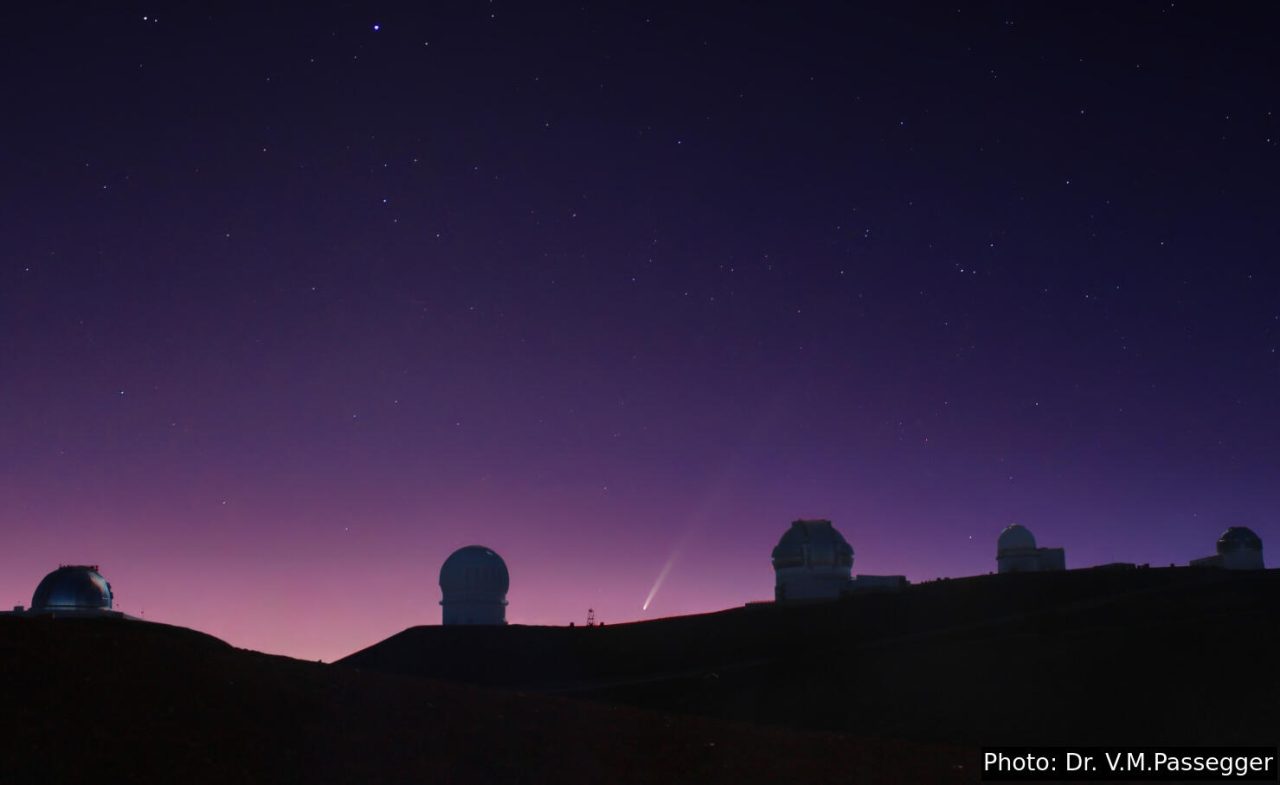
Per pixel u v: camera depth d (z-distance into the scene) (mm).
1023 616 53688
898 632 55500
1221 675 39531
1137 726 36062
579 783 16172
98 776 13320
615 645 61031
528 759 16922
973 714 39875
